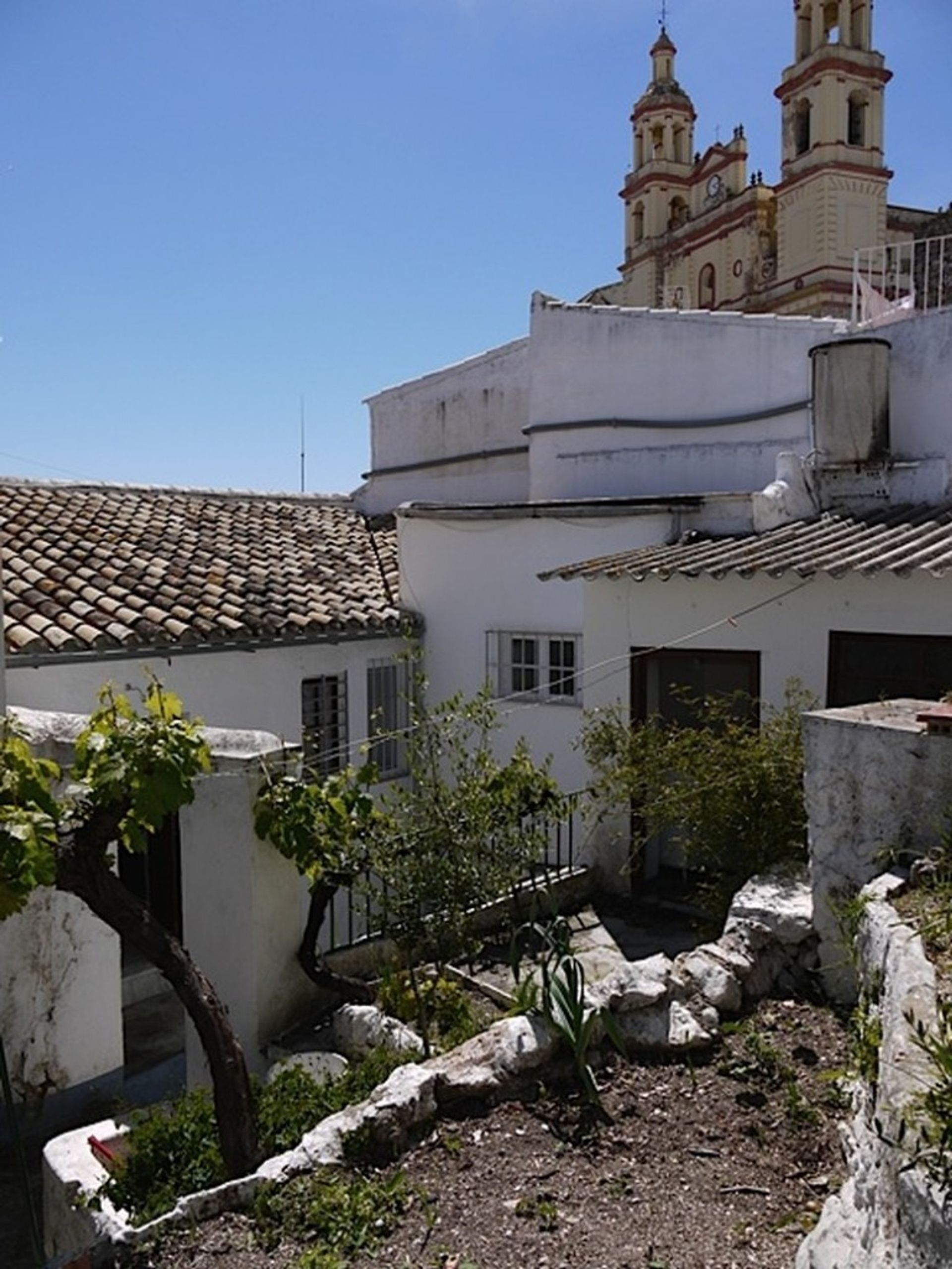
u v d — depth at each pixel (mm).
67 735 6926
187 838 6312
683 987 5086
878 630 7820
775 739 7008
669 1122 4215
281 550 13734
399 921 5922
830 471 10117
